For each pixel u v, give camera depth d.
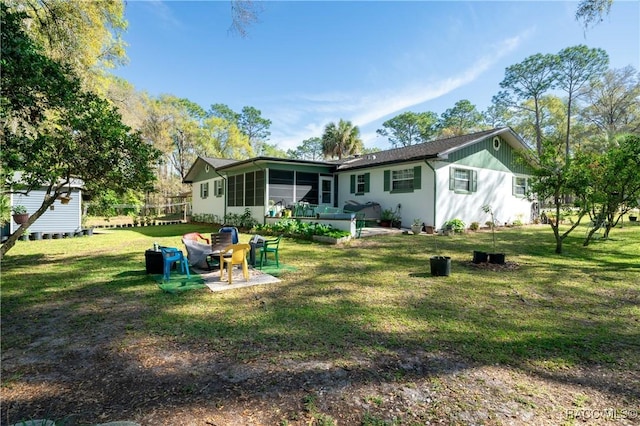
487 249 8.45
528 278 5.52
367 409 2.08
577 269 6.19
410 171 12.64
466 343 3.07
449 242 9.61
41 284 5.18
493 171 14.23
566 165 7.57
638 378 2.48
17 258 7.55
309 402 2.15
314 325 3.50
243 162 13.71
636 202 7.98
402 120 44.06
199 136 32.16
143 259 7.38
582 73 27.02
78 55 10.30
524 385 2.38
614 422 1.99
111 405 2.12
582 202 8.05
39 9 8.76
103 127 4.80
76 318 3.72
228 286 5.05
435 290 4.84
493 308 4.05
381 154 16.44
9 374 2.51
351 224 10.17
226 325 3.51
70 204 12.73
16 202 11.59
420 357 2.79
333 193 15.70
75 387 2.34
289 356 2.80
